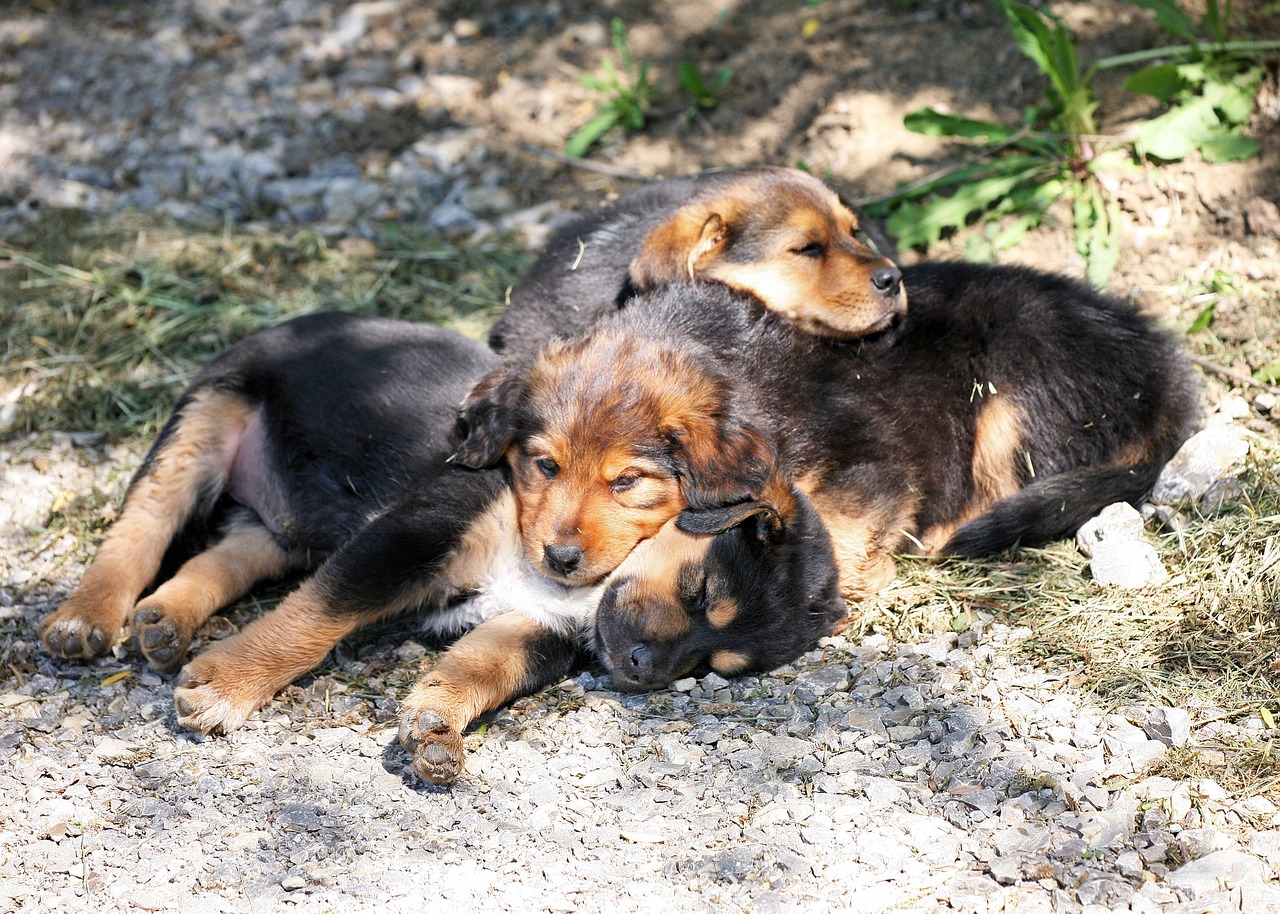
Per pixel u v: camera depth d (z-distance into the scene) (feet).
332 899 13.17
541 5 32.01
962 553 18.78
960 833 13.82
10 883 13.51
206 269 25.63
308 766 15.24
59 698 16.58
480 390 17.46
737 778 14.80
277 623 16.30
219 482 19.30
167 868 13.66
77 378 22.94
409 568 16.75
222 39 32.17
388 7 32.55
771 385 18.22
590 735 15.76
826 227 20.21
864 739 15.33
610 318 18.76
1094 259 23.66
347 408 18.66
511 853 13.80
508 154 28.84
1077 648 16.67
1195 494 18.93
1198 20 26.35
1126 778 14.47
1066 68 24.44
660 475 16.40
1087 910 12.71
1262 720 15.24
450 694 15.64
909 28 28.76
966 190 24.84
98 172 28.76
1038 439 19.79
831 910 12.87
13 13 33.42
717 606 16.19
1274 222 23.43
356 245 26.63
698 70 29.55
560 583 16.89
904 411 19.21
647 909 12.97
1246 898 12.75
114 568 17.93
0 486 20.63
